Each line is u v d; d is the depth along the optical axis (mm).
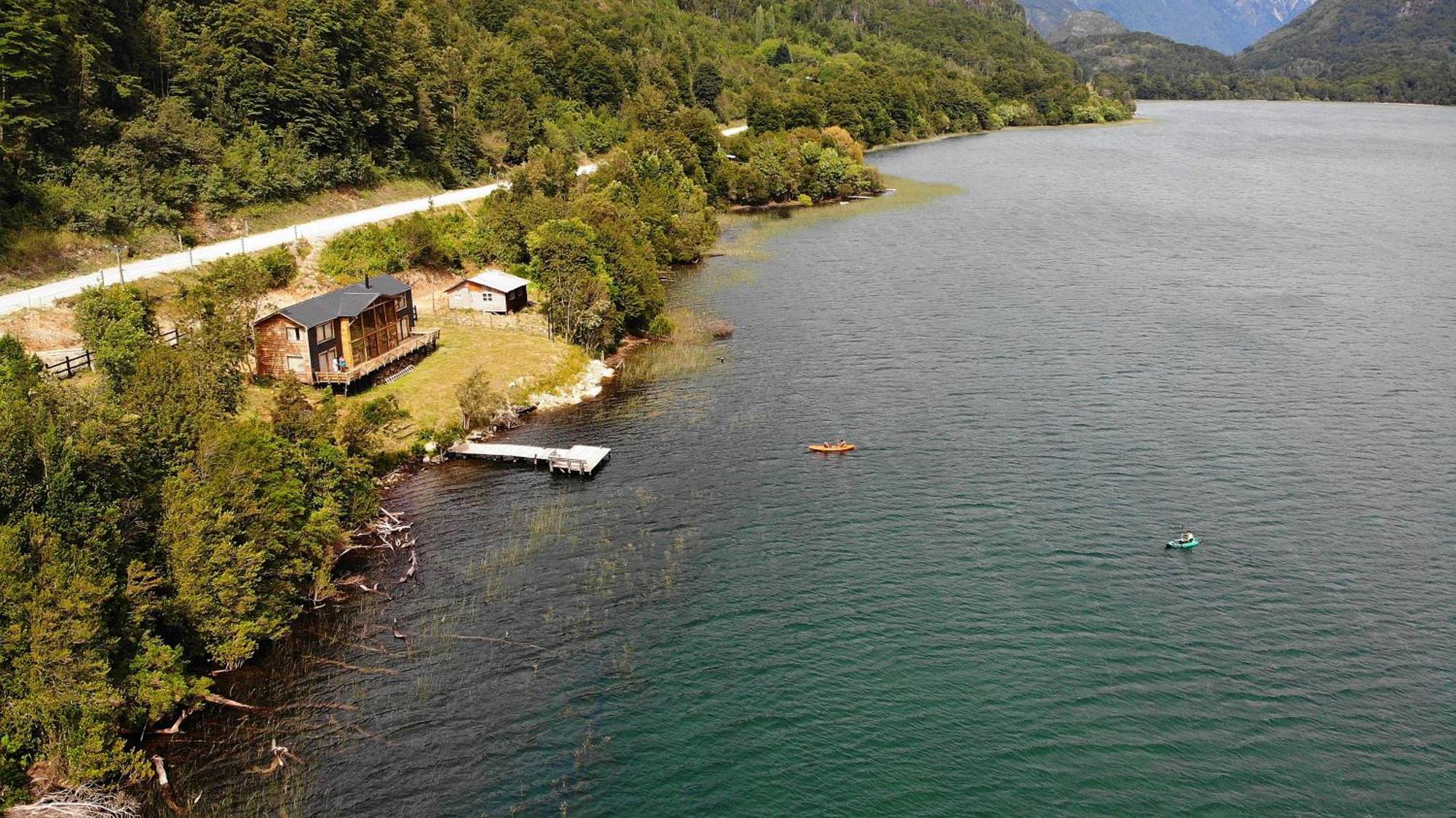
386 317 98125
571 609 62000
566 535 70938
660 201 159250
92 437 54219
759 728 52094
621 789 47875
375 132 154250
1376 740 51688
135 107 122562
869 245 166250
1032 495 76562
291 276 113250
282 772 48406
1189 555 68312
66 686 46125
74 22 113812
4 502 49562
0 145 98688
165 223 112250
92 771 45531
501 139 186875
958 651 58188
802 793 47875
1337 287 135500
